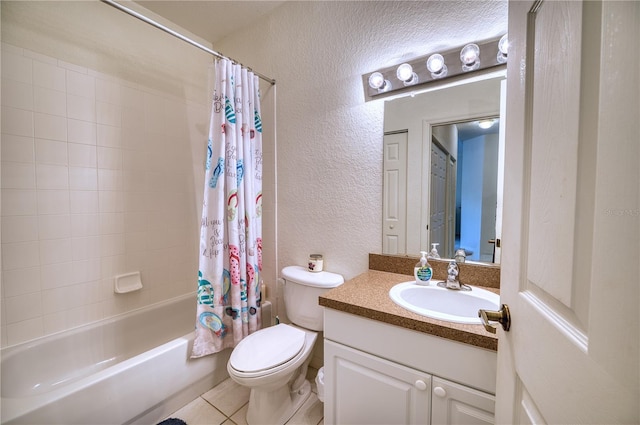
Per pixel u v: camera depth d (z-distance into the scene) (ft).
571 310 1.27
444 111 4.33
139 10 6.13
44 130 4.92
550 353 1.43
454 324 2.89
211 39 7.38
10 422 3.13
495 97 3.94
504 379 2.08
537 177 1.64
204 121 7.53
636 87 0.92
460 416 2.84
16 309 4.71
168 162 6.79
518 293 1.86
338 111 5.40
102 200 5.68
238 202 5.33
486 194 4.05
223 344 5.28
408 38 4.57
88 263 5.52
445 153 4.34
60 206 5.14
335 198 5.51
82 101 5.36
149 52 6.34
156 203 6.59
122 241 6.01
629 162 0.94
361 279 4.52
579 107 1.22
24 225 4.76
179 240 7.06
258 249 5.80
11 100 4.58
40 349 4.83
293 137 6.06
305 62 5.80
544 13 1.58
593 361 1.09
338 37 5.33
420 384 3.03
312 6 5.65
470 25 4.06
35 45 4.78
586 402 1.13
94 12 5.47
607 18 1.03
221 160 5.03
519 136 1.87
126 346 5.91
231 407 4.96
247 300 5.56
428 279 4.10
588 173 1.17
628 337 0.94
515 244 1.91
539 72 1.64
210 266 5.03
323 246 5.72
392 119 4.80
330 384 3.81
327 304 3.70
